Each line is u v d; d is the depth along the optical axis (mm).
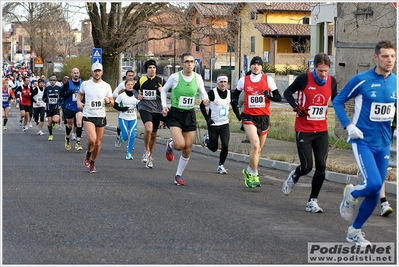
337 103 8445
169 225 9148
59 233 8680
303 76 10148
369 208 8039
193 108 12586
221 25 40594
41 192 11836
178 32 39031
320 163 10133
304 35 63719
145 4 39188
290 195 11805
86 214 9922
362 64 21797
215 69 66062
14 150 19297
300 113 10148
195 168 15688
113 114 40188
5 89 28734
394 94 8266
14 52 119812
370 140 8297
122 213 9992
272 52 64938
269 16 65125
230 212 10094
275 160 16422
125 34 40938
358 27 21797
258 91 12422
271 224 9250
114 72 44000
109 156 18031
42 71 72688
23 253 7688
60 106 21188
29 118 30000
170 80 12492
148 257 7477
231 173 14867
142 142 23547
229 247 7930
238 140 22344
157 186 12594
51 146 20797
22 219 9562
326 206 10758
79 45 86938
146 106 15531
